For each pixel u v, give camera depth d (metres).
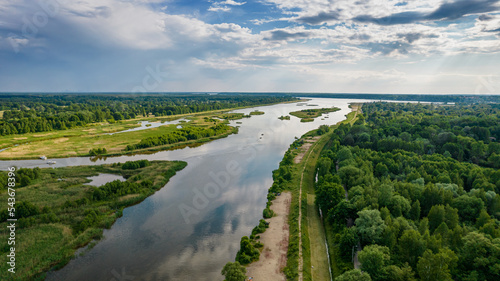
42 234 71.31
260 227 78.06
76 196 95.38
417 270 51.34
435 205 69.12
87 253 68.31
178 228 80.44
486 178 90.75
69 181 111.50
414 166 109.00
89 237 73.44
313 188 109.25
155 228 80.31
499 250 50.09
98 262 65.06
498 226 63.94
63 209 84.62
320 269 61.59
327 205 83.00
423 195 78.31
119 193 97.50
